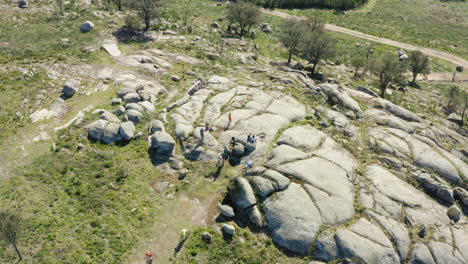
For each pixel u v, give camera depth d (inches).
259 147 1352.1
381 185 1220.5
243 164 1302.9
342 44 3720.5
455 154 1567.4
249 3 3425.2
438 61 3432.6
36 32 2343.8
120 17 2866.6
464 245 1064.2
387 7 5108.3
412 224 1103.6
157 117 1512.1
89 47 2196.1
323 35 2655.0
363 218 1081.4
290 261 984.3
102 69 1920.5
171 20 3233.3
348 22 4439.0
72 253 957.2
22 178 1189.1
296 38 2773.1
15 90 1640.0
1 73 1759.4
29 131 1407.5
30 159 1274.6
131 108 1528.1
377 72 2711.6
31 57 1962.4
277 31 3858.3
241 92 1745.8
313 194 1109.7
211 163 1307.8
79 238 1003.3
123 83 1774.1
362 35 4028.1
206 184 1227.2
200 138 1392.7
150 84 1796.3
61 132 1412.4
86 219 1065.5
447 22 4547.2
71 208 1095.6
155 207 1136.8
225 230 1048.2
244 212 1101.7
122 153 1334.9
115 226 1055.0
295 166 1210.0
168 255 992.9
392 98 2395.4
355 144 1473.9
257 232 1057.5
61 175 1214.3
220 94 1715.1
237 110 1579.7
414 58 2903.5
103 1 3432.6
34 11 2647.6
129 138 1384.1
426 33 4128.9
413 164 1390.3
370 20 4547.2
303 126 1515.7
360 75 2856.8
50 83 1724.9
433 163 1385.3
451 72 3248.0
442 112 2348.7
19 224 924.0
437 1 5442.9
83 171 1239.5
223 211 1100.5
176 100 1679.4
